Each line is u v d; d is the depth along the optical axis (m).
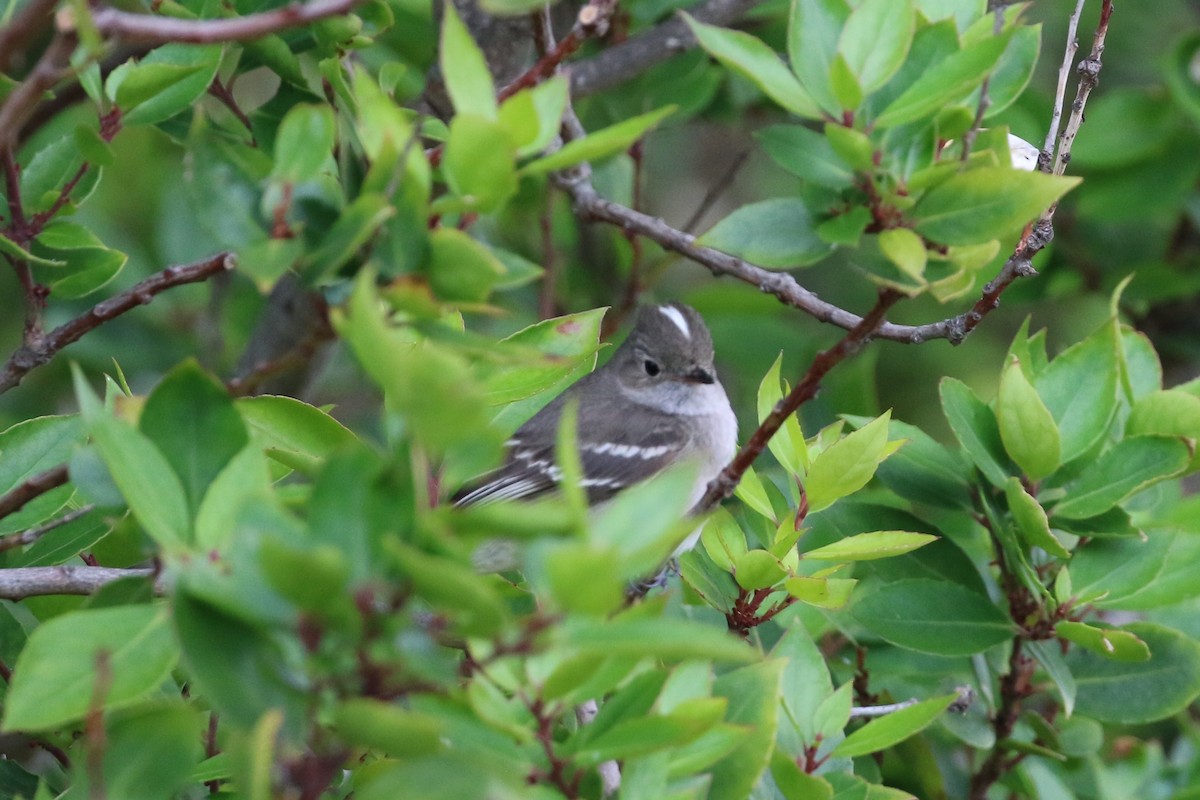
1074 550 10.34
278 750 5.56
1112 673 10.88
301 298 14.08
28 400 15.68
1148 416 10.60
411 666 5.06
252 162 8.91
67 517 8.07
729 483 8.31
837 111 7.11
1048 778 11.38
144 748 5.75
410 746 5.17
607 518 5.27
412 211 5.95
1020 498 9.95
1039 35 8.70
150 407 6.00
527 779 5.94
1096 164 15.50
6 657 9.23
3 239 8.98
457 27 6.05
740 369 16.98
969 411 10.62
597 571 4.87
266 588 5.19
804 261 7.30
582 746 6.02
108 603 6.63
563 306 16.91
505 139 5.81
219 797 7.79
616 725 6.09
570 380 10.06
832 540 11.08
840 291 17.34
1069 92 17.06
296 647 5.46
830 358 7.83
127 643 5.74
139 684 5.65
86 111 14.55
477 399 5.12
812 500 9.52
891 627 10.42
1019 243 8.73
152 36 6.22
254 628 5.39
